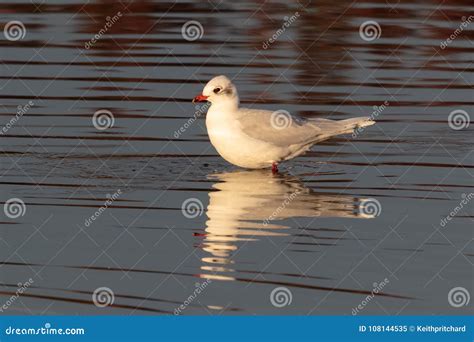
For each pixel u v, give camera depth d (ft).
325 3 90.94
